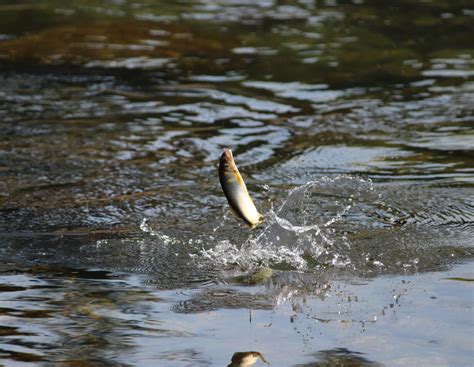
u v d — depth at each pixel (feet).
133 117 85.97
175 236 55.93
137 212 60.64
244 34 123.95
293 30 126.52
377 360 37.65
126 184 66.69
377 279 48.14
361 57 110.83
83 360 38.09
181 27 127.44
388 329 40.98
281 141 78.33
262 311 43.73
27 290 47.03
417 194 63.62
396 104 90.07
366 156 73.51
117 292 46.80
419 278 48.03
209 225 57.93
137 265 51.13
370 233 55.93
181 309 44.21
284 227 56.85
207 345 39.60
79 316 43.29
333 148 75.92
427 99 91.61
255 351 38.86
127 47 116.16
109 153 74.59
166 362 37.86
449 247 53.06
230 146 76.95
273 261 51.70
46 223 58.54
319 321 42.22
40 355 38.68
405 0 146.41
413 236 55.16
